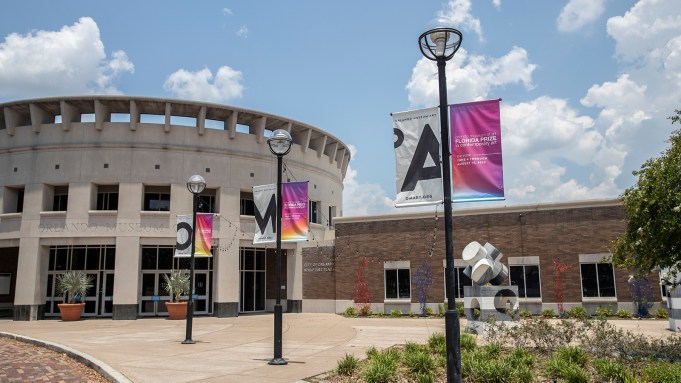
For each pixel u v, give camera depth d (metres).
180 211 32.03
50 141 32.09
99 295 32.06
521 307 27.52
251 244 33.88
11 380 11.90
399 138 9.73
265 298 36.62
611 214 26.97
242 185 33.91
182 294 32.94
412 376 11.20
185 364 13.58
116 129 32.06
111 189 32.75
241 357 14.85
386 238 31.33
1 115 34.00
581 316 15.42
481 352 12.39
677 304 19.81
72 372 13.03
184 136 32.81
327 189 40.97
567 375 10.39
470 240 29.22
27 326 26.48
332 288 33.34
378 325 24.58
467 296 20.97
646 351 12.97
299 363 13.62
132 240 31.12
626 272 26.36
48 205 32.16
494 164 9.19
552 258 27.55
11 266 35.84
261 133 34.97
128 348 17.12
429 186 9.38
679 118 14.01
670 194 13.16
